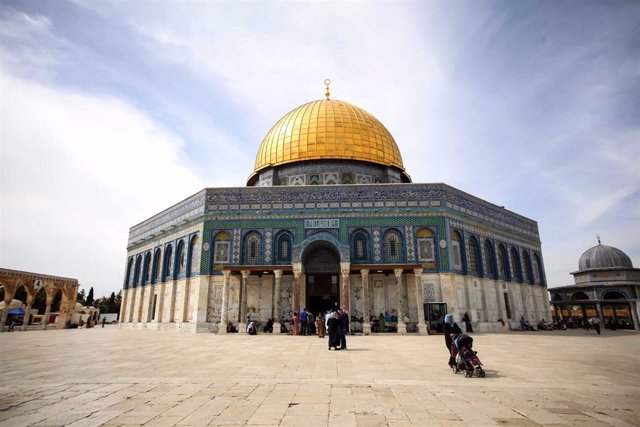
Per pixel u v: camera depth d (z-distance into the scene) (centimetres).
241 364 1038
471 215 2773
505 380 818
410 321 2378
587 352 1351
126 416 562
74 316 4181
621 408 604
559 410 592
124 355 1251
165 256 3030
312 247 2506
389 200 2573
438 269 2436
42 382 805
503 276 2970
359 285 2486
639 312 3778
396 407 606
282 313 2439
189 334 2269
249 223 2575
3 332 2847
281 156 3009
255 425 520
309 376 860
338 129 2977
